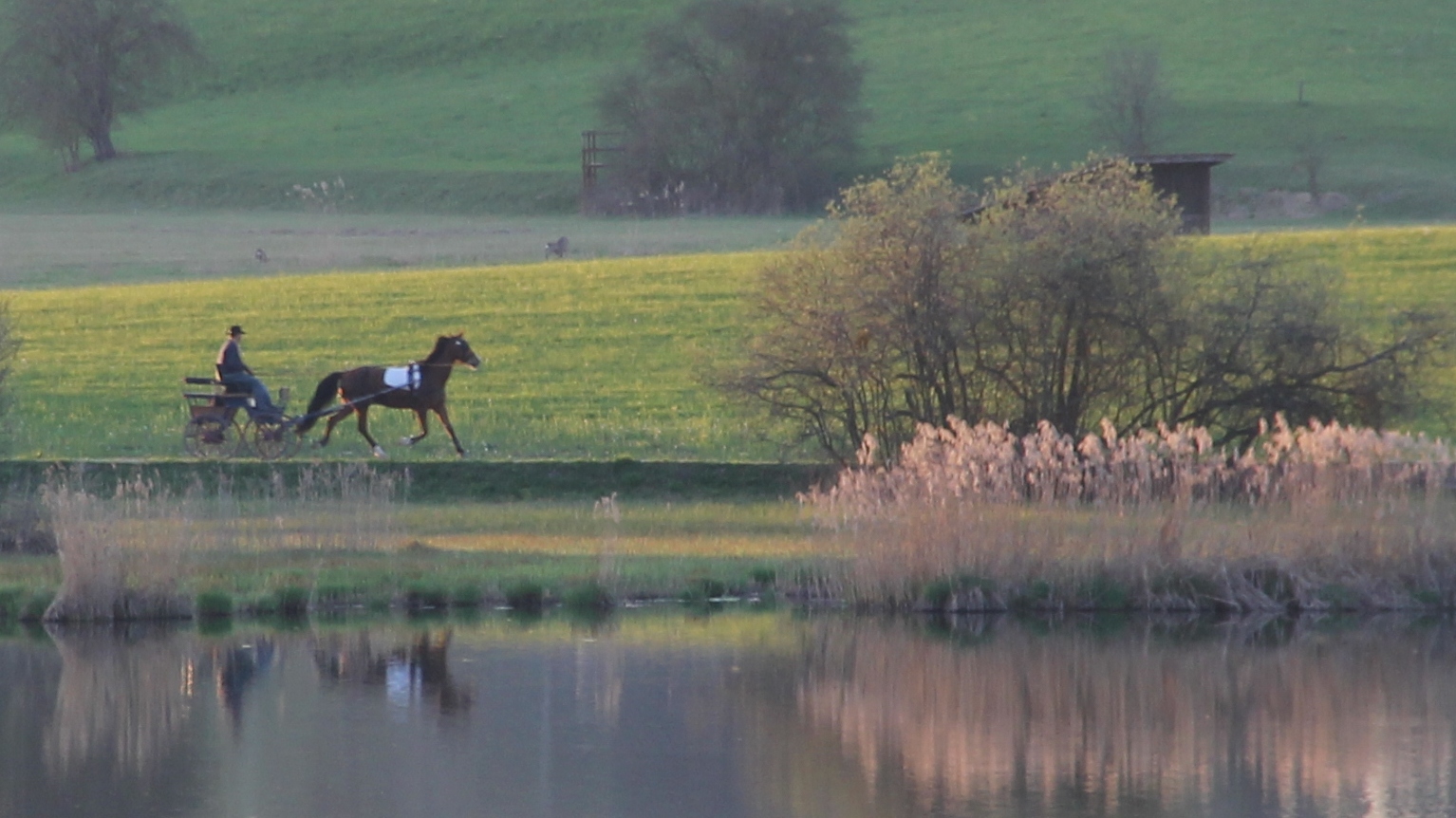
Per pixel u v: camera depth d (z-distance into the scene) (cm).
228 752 1686
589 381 4259
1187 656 2098
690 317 4988
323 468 3039
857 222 3052
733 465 3145
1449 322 3080
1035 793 1560
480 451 3453
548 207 10038
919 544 2359
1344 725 1802
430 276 5756
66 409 3978
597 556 2533
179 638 2175
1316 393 3027
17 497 2825
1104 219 2986
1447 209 8894
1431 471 2389
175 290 5612
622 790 1562
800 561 2494
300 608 2328
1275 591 2352
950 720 1819
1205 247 3344
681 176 10125
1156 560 2344
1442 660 2078
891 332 3008
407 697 1897
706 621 2284
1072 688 1952
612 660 2056
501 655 2086
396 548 2566
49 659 2069
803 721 1811
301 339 4831
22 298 5488
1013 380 3059
